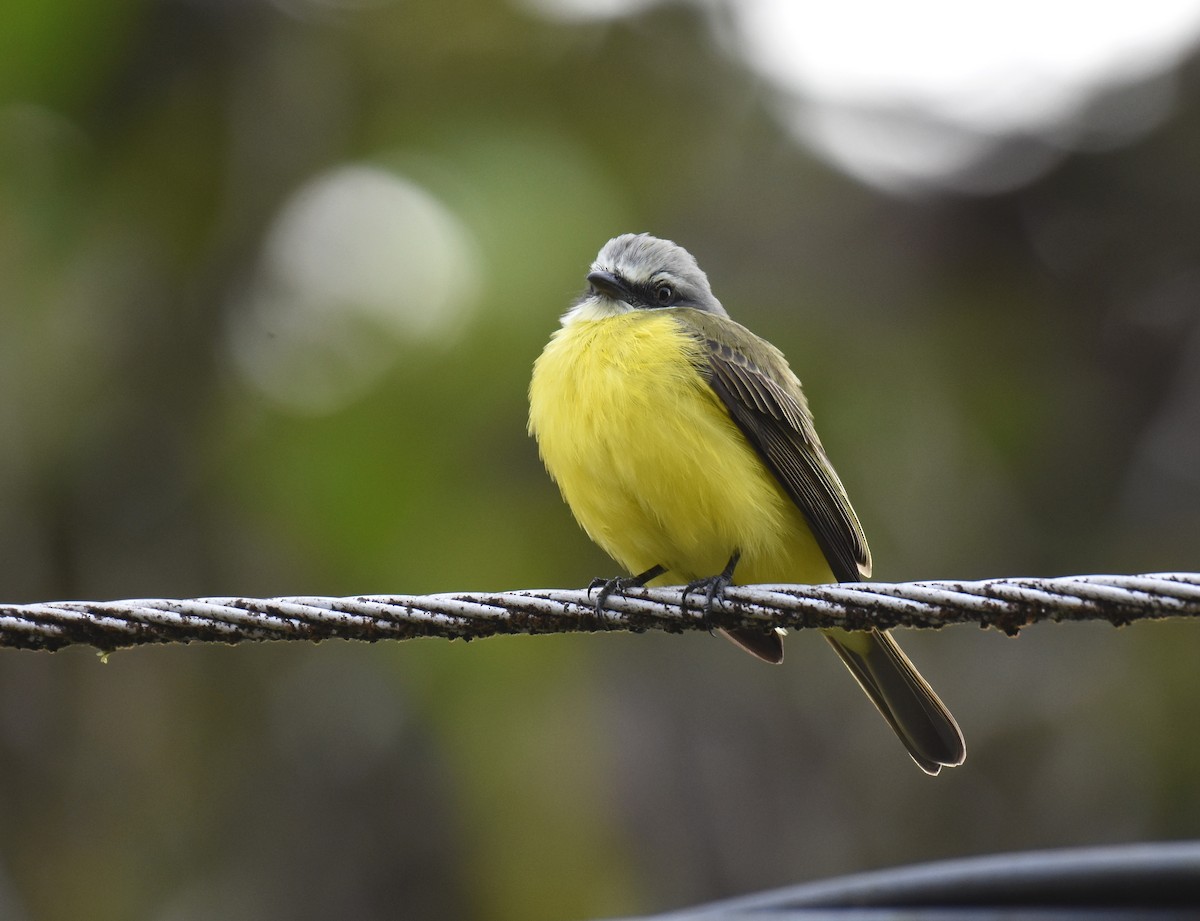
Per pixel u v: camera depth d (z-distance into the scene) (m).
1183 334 18.62
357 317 13.46
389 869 13.24
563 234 13.35
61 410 13.20
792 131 17.41
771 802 14.56
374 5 14.80
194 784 13.26
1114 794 15.58
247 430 13.41
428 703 12.80
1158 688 15.95
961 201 18.67
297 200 14.20
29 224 13.17
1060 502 17.94
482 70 14.91
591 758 12.87
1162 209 18.94
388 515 12.99
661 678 14.62
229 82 14.16
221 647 13.55
